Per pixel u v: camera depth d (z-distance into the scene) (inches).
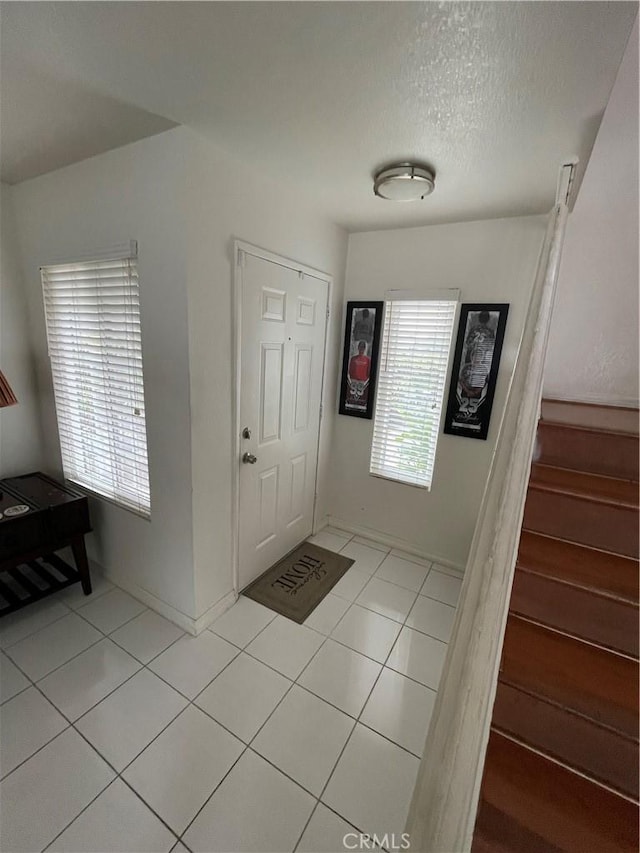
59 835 46.5
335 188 76.4
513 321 89.2
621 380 87.8
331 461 122.1
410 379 104.6
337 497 123.8
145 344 69.8
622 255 83.8
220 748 56.9
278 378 89.4
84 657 71.6
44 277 84.4
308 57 40.6
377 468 115.0
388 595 94.0
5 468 93.0
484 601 26.8
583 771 37.1
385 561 108.2
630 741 35.0
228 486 80.4
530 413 32.4
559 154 57.2
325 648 76.7
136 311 70.2
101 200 68.9
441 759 23.9
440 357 99.4
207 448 72.8
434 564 107.9
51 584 84.1
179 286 62.6
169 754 55.7
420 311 100.1
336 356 113.2
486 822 33.8
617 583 44.1
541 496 53.0
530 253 85.5
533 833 33.1
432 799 23.2
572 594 44.3
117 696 64.1
